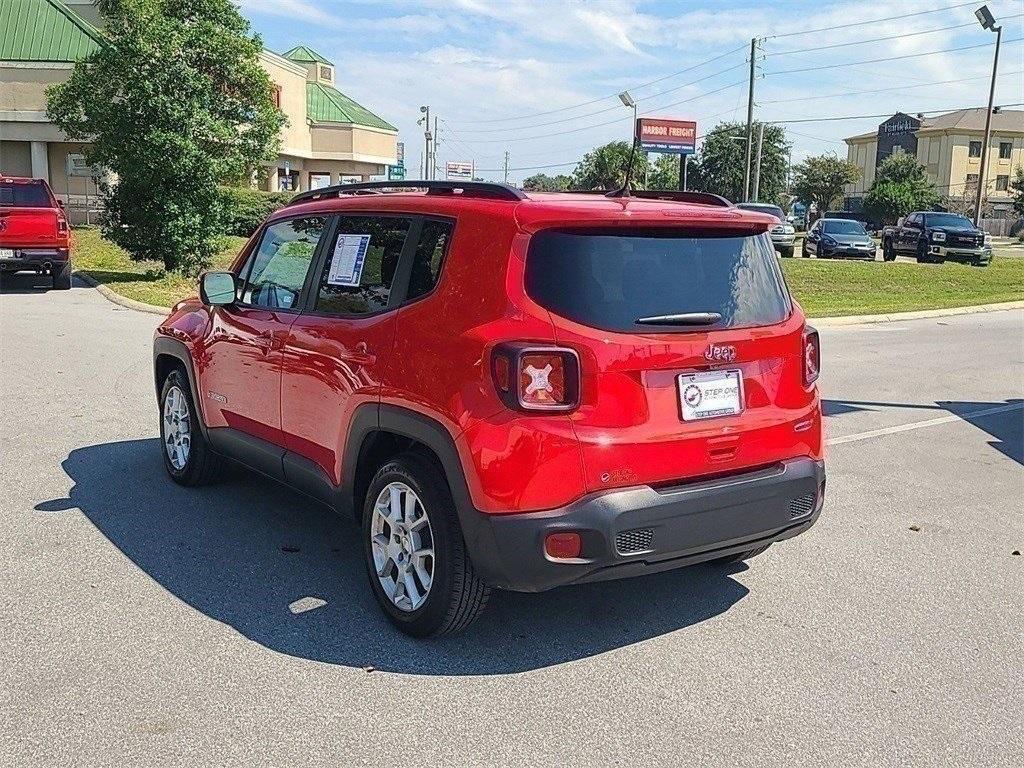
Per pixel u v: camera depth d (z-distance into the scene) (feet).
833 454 25.93
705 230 13.82
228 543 17.63
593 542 12.21
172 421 21.31
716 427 13.19
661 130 206.49
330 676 12.70
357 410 14.48
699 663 13.39
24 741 10.94
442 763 10.73
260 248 18.75
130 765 10.53
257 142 66.90
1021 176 277.64
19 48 112.98
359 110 199.00
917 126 337.31
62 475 21.68
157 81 62.08
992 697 12.56
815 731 11.62
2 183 62.80
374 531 14.51
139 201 66.44
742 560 17.43
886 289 84.74
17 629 13.84
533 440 12.06
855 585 16.47
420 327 13.43
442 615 13.34
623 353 12.41
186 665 12.89
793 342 14.25
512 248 12.64
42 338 41.83
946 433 28.66
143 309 53.21
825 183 298.56
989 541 18.88
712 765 10.83
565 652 13.65
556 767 10.70
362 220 15.71
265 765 10.59
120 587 15.48
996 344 50.34
